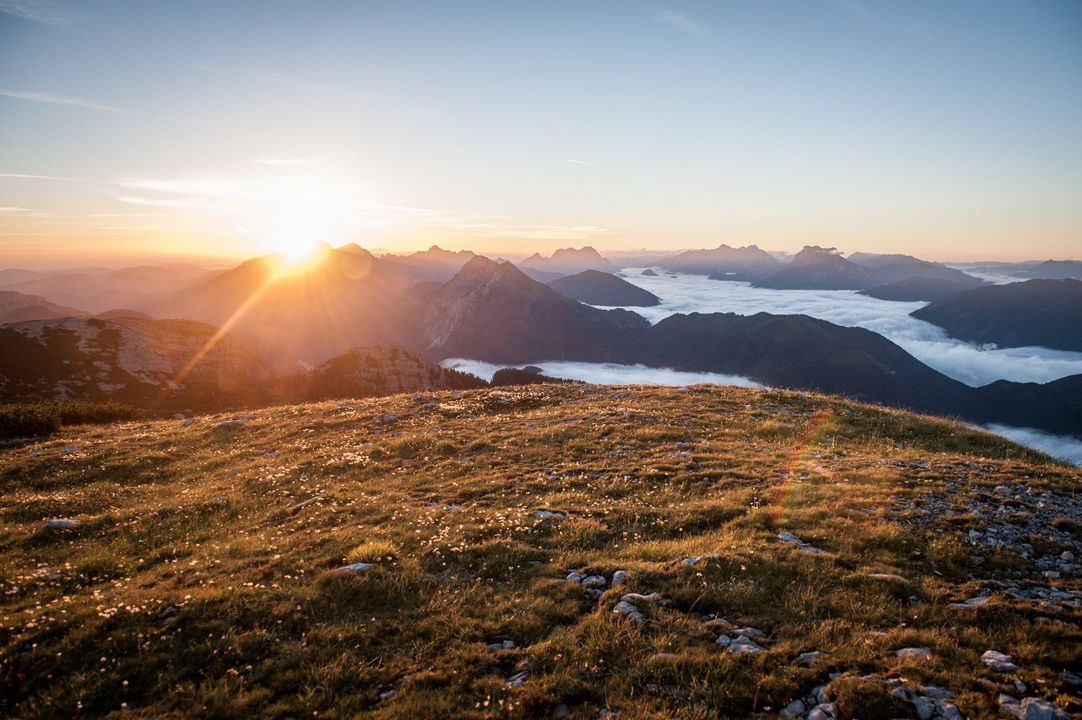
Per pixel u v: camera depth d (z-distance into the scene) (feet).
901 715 25.41
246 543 52.44
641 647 31.91
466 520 54.60
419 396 140.15
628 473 68.13
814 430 89.56
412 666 31.55
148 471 87.30
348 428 108.78
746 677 28.91
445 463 79.66
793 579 39.14
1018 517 48.08
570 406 114.42
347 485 72.13
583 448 81.51
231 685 30.19
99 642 34.14
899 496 54.44
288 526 57.26
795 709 26.68
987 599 35.37
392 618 36.65
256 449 98.02
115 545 55.06
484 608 37.42
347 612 37.52
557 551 46.55
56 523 59.88
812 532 46.60
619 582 39.52
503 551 46.39
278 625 35.73
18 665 32.32
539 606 37.22
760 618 34.37
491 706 28.04
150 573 46.68
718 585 38.09
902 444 83.66
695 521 51.57
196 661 32.45
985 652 30.01
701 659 30.07
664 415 99.40
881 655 29.96
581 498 60.29
